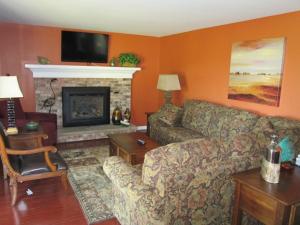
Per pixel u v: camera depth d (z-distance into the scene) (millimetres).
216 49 4422
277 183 1721
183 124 4613
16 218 2502
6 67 4852
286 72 3312
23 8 3467
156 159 1664
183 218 1793
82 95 5449
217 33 4379
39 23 4715
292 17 3211
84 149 4586
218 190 1877
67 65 5121
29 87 5070
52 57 5172
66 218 2531
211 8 3182
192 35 4988
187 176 1706
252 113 3584
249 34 3812
